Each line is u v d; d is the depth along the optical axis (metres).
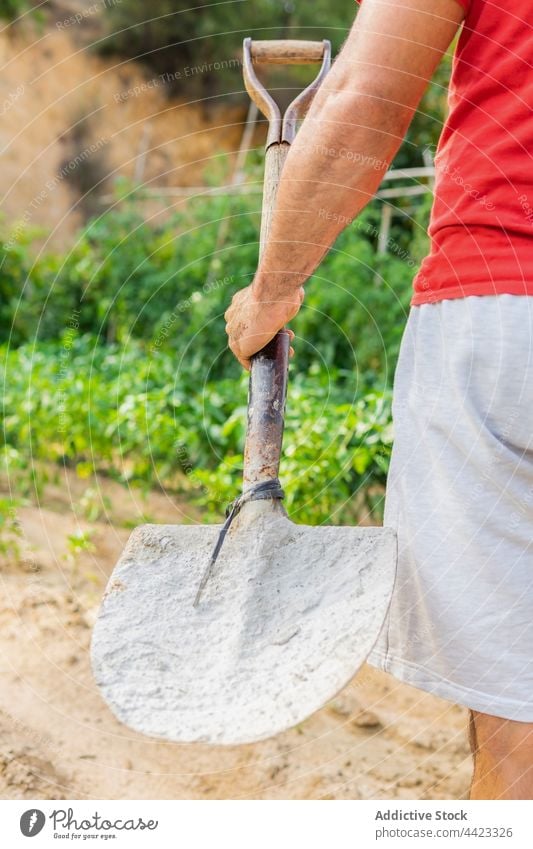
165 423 3.79
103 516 3.88
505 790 1.16
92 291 6.80
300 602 1.15
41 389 4.24
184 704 1.03
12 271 6.91
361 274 5.23
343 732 2.21
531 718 1.13
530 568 1.15
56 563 3.20
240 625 1.13
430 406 1.18
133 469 3.99
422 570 1.19
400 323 4.97
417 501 1.20
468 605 1.16
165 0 9.98
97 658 1.09
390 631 1.26
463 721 2.30
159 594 1.19
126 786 1.88
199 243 6.43
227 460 3.58
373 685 2.48
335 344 5.13
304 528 1.23
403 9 1.08
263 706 1.01
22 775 1.84
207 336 5.64
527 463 1.13
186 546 1.26
